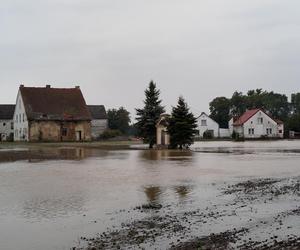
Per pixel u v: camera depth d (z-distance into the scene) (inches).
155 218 581.9
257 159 1523.1
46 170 1173.1
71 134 3287.4
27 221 569.6
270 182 909.8
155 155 1747.0
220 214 598.5
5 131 4099.4
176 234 497.7
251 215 588.1
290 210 616.7
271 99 6309.1
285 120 5064.0
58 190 820.0
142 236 491.8
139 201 706.8
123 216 597.0
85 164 1346.0
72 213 616.7
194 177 1010.7
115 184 899.4
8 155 1728.6
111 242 471.2
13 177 1019.9
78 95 3467.0
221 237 480.1
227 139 4124.0
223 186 864.9
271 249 431.5
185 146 2278.5
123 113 5064.0
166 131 2285.9
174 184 898.1
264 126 4461.1
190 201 703.1
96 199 725.3
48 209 644.1
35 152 1930.4
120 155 1749.5
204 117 4650.6
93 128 4311.0
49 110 3280.0
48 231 520.7
